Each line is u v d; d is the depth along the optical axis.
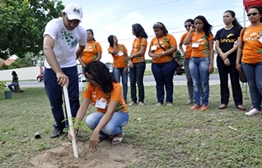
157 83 5.01
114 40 5.39
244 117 3.60
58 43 2.93
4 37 9.03
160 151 2.63
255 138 2.75
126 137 3.11
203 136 2.94
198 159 2.36
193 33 4.39
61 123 3.34
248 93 6.12
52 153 2.71
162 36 4.77
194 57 4.30
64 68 3.08
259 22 3.62
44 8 11.64
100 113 2.96
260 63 3.55
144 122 3.74
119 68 5.60
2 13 8.51
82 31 3.17
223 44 4.12
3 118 4.77
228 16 4.05
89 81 2.68
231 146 2.56
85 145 2.95
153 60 4.91
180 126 3.40
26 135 3.47
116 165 2.39
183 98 5.92
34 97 8.63
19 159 2.66
